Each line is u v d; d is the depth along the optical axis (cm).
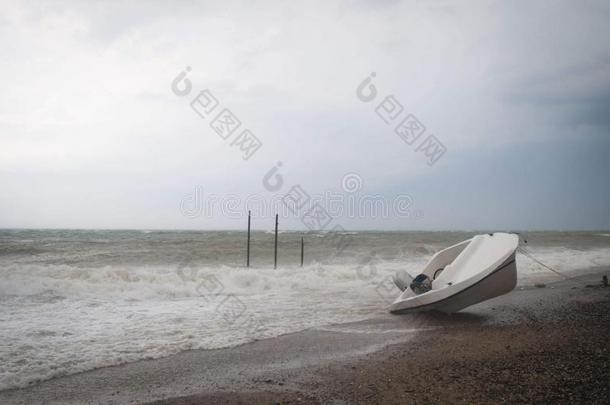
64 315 800
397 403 418
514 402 414
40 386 462
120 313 834
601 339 656
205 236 4059
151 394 446
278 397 438
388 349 614
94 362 541
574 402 413
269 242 2920
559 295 1063
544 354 577
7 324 718
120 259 1853
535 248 2702
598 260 1942
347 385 471
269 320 800
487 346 623
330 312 881
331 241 3145
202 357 573
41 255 1934
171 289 1092
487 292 802
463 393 441
